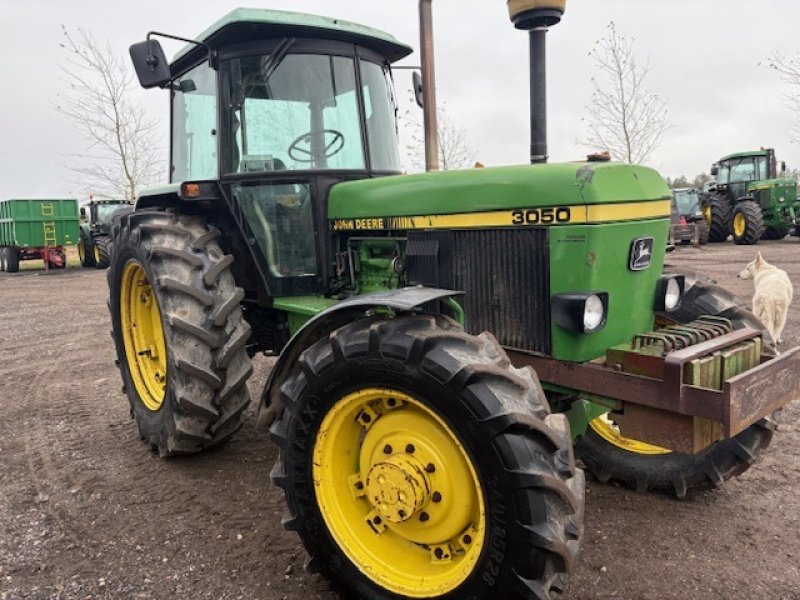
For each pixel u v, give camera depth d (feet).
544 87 11.95
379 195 11.31
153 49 11.67
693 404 8.04
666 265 12.29
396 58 13.83
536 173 9.31
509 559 7.11
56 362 22.70
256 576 9.27
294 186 12.35
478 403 7.18
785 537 10.06
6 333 28.91
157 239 12.62
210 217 13.94
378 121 13.30
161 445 12.90
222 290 12.26
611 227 8.97
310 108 12.33
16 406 17.31
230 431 12.84
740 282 37.01
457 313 9.19
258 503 11.39
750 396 7.98
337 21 12.16
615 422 9.12
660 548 9.84
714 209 65.00
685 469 11.27
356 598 8.46
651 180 9.70
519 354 9.73
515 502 7.01
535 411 7.36
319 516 8.59
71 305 38.40
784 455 13.10
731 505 11.18
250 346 14.83
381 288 11.82
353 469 8.86
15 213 64.03
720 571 9.19
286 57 12.12
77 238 67.92
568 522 7.30
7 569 9.46
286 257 12.62
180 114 14.60
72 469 12.91
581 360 9.14
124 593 8.89
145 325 14.57
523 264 9.52
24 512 11.18
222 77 12.34
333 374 8.25
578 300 8.78
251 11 11.35
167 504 11.40
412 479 7.86
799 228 63.46
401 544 8.52
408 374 7.64
